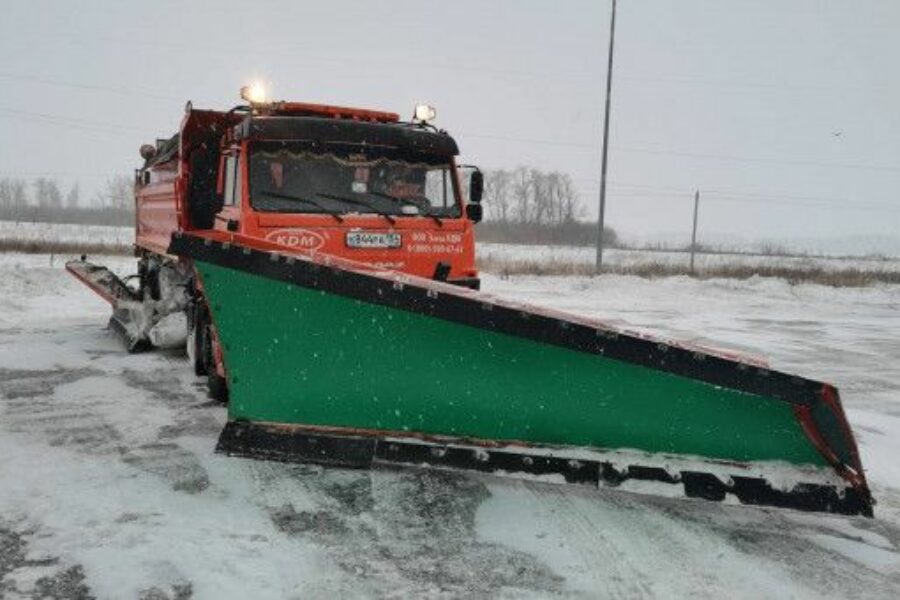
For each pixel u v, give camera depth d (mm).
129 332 7988
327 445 3689
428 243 5500
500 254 37625
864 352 10594
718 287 21688
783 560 3309
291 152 5348
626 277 21734
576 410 3600
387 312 3607
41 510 3492
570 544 3354
